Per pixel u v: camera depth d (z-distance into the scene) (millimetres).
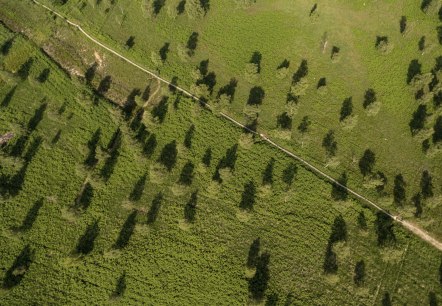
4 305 64625
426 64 78375
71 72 78812
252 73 75625
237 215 68375
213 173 72375
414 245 69312
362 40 80562
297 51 80125
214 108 74688
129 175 72000
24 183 70688
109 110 75875
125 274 66938
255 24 82688
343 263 68188
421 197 71125
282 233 69500
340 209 69938
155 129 74688
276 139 74625
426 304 66188
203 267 67500
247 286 66625
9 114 74812
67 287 66188
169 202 70812
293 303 66000
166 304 66000
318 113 76000
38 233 68312
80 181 71438
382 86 77500
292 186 71688
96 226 69062
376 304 66375
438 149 70375
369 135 74750
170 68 78875
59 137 73875
